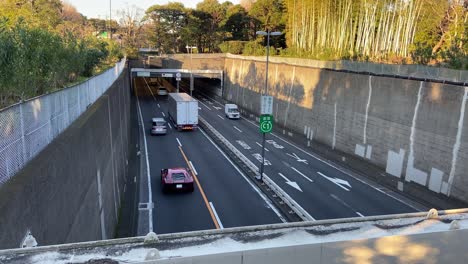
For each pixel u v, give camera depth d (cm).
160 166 2552
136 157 2781
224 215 1744
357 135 2697
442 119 1938
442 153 1938
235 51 7144
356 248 351
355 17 4600
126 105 3431
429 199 1966
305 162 2762
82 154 1041
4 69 898
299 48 5469
